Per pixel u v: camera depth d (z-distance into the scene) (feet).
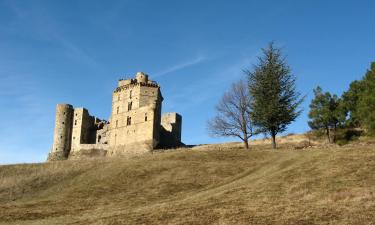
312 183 130.52
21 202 159.74
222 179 164.35
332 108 284.61
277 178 142.31
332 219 96.58
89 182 176.96
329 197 114.32
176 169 181.78
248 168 175.01
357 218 95.30
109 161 215.92
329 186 125.29
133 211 123.03
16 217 132.98
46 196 168.66
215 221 102.99
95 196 157.58
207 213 110.52
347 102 279.28
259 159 187.62
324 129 287.48
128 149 410.11
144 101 419.74
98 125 458.09
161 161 197.16
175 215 111.75
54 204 149.69
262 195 124.77
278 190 128.16
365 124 223.51
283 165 164.25
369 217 95.14
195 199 132.57
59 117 447.42
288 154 187.11
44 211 139.23
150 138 403.34
